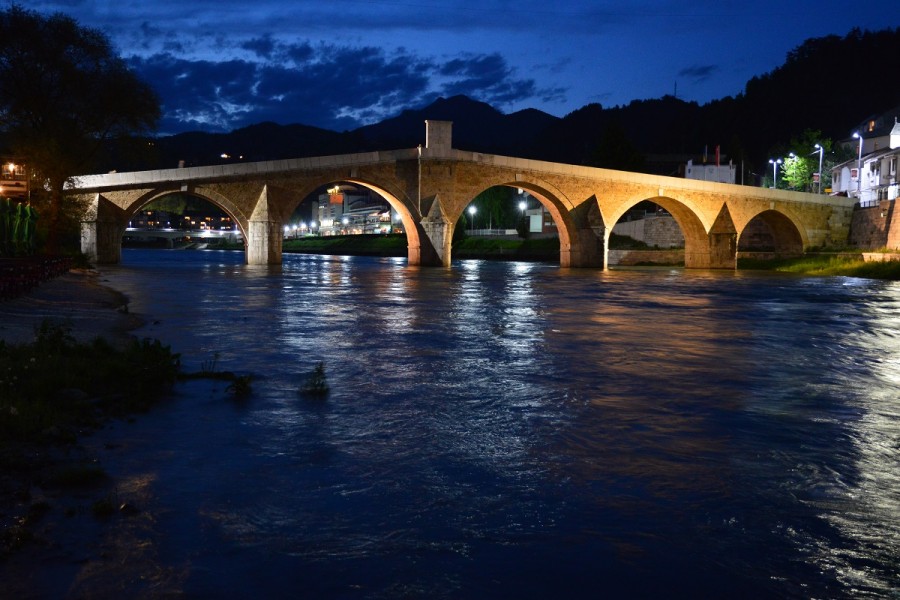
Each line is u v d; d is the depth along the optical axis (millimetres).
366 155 64438
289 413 10570
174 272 55156
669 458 8680
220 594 5098
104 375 11555
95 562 5504
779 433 9992
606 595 5234
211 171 60781
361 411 10844
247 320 23281
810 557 5918
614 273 65000
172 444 8742
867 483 7832
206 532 6145
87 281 38781
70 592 5035
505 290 40906
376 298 33594
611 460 8555
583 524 6531
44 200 50094
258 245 61906
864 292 42875
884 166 87438
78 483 7199
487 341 19406
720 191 79750
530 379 13891
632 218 107812
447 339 19656
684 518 6719
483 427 10047
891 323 26156
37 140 47781
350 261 94688
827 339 21344
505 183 68812
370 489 7355
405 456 8570
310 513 6656
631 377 14328
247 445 8820
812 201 86312
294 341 18578
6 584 5098
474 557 5809
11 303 21875
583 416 10852
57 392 10305
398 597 5129
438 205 65688
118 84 52062
